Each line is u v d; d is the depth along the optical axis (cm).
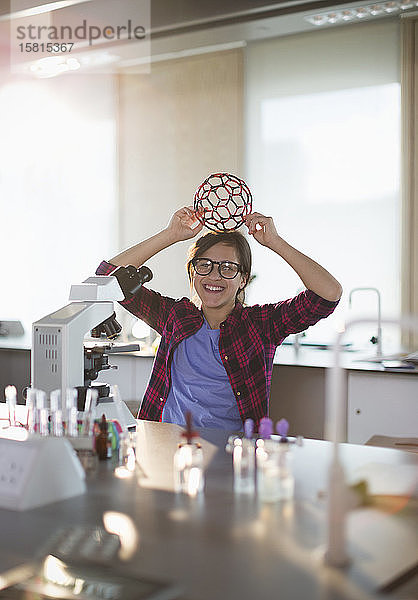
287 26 479
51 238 620
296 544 120
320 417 353
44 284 624
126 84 589
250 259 279
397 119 497
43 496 141
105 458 176
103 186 600
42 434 179
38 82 617
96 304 215
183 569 110
